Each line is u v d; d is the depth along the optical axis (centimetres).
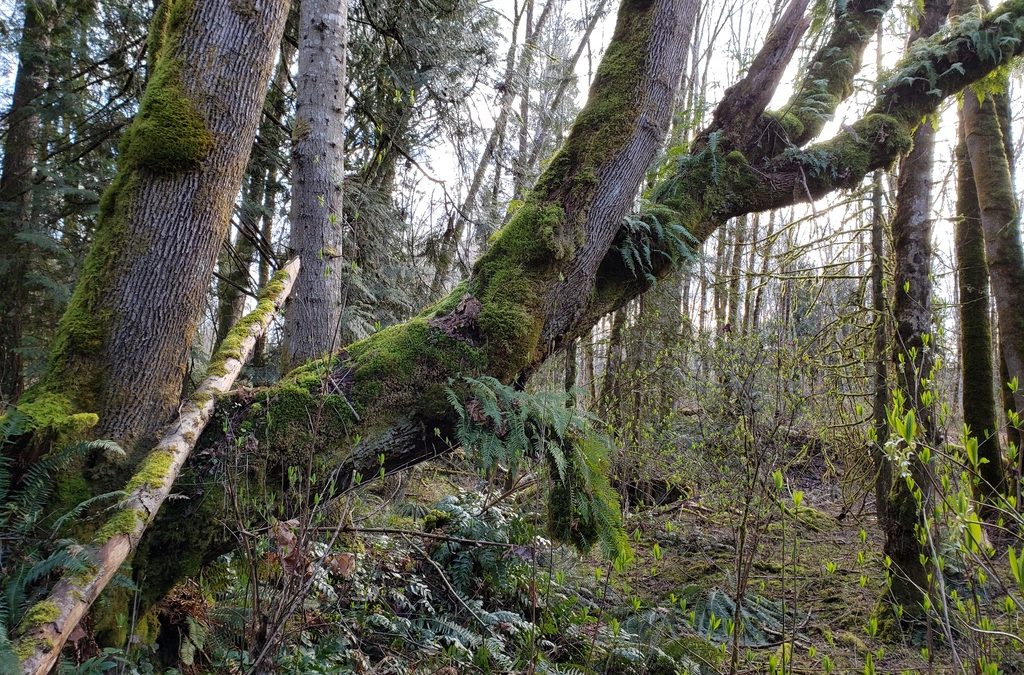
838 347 721
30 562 184
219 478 242
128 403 232
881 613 444
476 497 479
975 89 482
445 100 675
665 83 297
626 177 291
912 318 471
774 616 455
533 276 284
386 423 268
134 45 591
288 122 674
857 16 407
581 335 322
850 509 708
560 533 303
